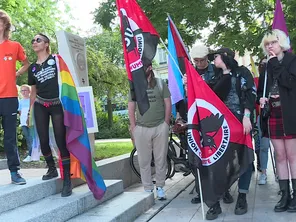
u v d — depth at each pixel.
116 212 4.59
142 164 5.79
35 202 4.42
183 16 9.11
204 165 4.88
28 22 12.91
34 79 4.81
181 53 6.40
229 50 4.99
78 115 4.68
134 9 5.46
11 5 12.09
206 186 4.83
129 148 11.63
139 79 5.34
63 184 4.72
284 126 4.66
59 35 7.21
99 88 18.73
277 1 6.26
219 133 4.84
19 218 3.79
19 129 8.91
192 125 4.88
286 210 4.93
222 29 9.82
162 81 5.74
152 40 5.50
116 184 5.50
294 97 4.64
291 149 4.82
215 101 4.86
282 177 4.93
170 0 9.11
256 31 9.21
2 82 4.55
